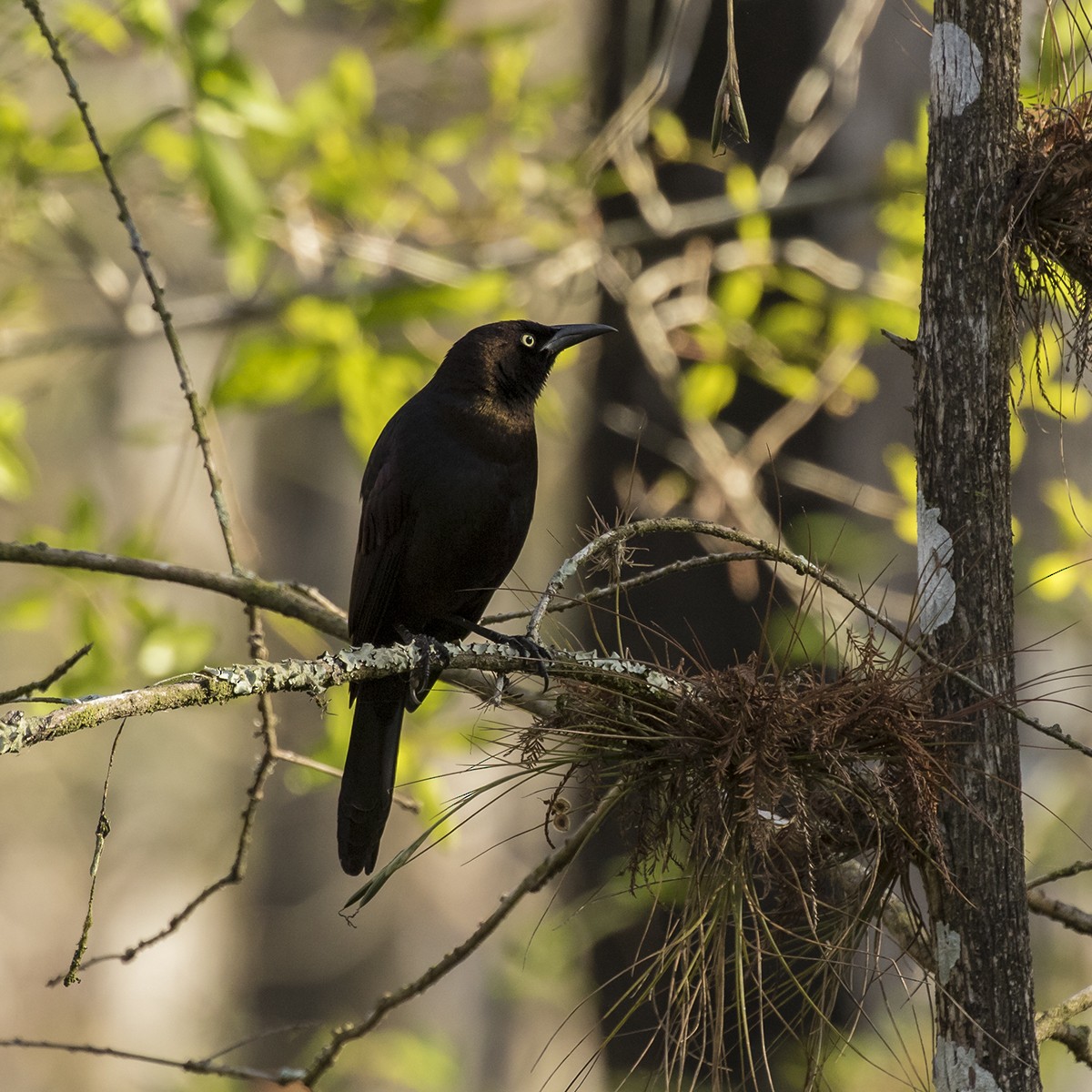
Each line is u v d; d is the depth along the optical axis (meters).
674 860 5.67
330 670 5.28
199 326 12.80
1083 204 5.36
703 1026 5.38
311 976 23.00
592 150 11.30
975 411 5.35
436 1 12.11
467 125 12.74
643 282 11.65
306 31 17.78
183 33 9.98
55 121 11.87
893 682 5.43
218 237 10.27
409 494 8.55
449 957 6.96
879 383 11.21
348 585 22.50
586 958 11.73
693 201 12.29
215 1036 22.95
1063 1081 12.15
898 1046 9.96
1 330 13.44
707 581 10.56
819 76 10.87
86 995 30.11
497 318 12.19
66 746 30.34
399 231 12.55
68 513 11.12
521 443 8.71
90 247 12.86
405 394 10.95
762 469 11.09
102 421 27.44
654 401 11.76
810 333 11.65
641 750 5.64
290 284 13.05
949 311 5.39
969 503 5.36
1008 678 5.36
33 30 11.05
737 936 5.27
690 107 11.60
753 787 5.21
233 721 23.94
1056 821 12.00
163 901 30.62
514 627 13.31
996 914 5.31
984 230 5.35
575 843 6.82
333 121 12.02
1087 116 5.46
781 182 11.30
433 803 10.23
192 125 9.88
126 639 11.11
